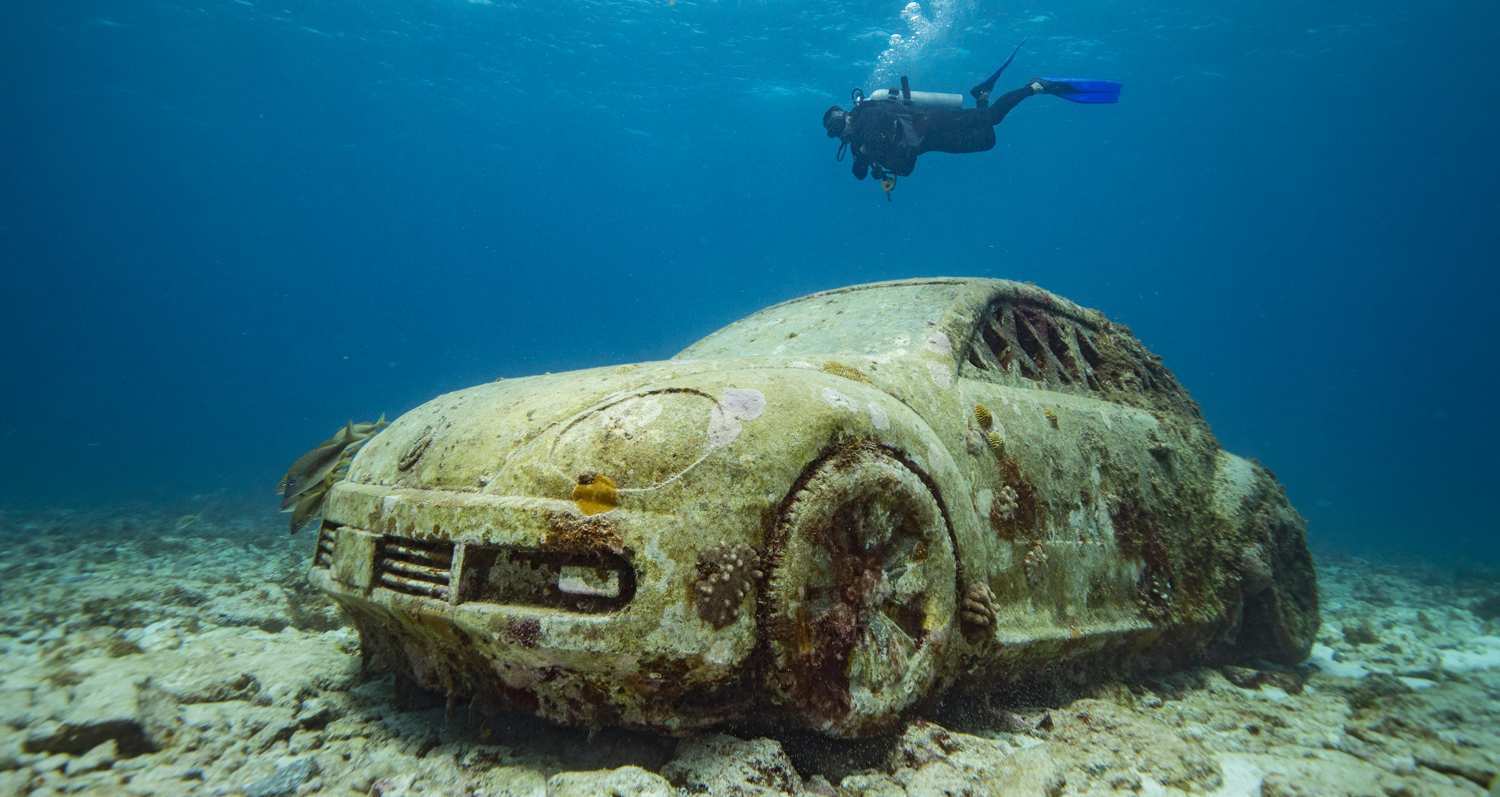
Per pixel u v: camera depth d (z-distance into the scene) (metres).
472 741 2.29
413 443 2.55
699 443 2.03
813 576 2.07
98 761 2.05
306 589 5.30
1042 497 3.16
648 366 2.58
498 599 1.97
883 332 3.30
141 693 2.33
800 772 2.09
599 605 1.90
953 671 2.49
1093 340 4.60
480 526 1.98
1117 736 2.63
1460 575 9.86
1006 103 7.29
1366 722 3.16
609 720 2.03
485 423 2.31
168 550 8.18
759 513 2.00
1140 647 3.54
